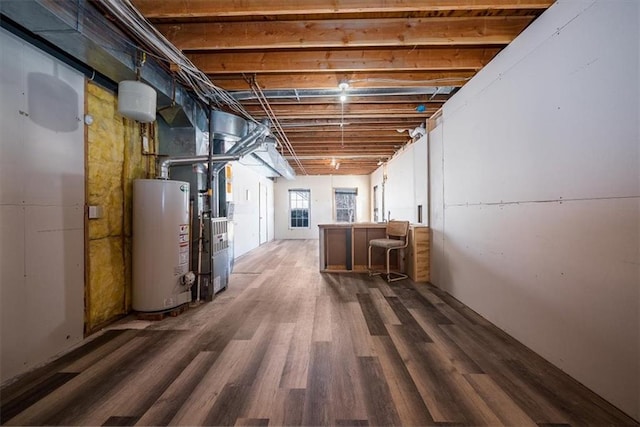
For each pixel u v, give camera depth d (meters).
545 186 1.95
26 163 1.87
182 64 2.45
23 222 1.85
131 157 2.88
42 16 1.60
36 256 1.94
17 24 1.72
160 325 2.60
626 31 1.43
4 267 1.74
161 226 2.77
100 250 2.52
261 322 2.67
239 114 3.97
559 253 1.84
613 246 1.50
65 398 1.59
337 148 6.33
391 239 4.68
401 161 6.11
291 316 2.82
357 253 5.04
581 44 1.67
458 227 3.21
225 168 4.02
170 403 1.55
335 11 1.99
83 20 1.77
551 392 1.62
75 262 2.25
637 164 1.39
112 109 2.64
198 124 3.36
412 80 3.07
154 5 1.99
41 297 1.97
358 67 2.74
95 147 2.45
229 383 1.72
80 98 2.29
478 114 2.77
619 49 1.46
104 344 2.23
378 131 5.12
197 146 3.34
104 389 1.67
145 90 2.30
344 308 3.04
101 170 2.52
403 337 2.33
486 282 2.67
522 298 2.19
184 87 3.01
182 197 2.93
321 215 10.46
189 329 2.52
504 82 2.38
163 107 2.95
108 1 1.71
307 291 3.70
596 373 1.60
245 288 3.84
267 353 2.09
